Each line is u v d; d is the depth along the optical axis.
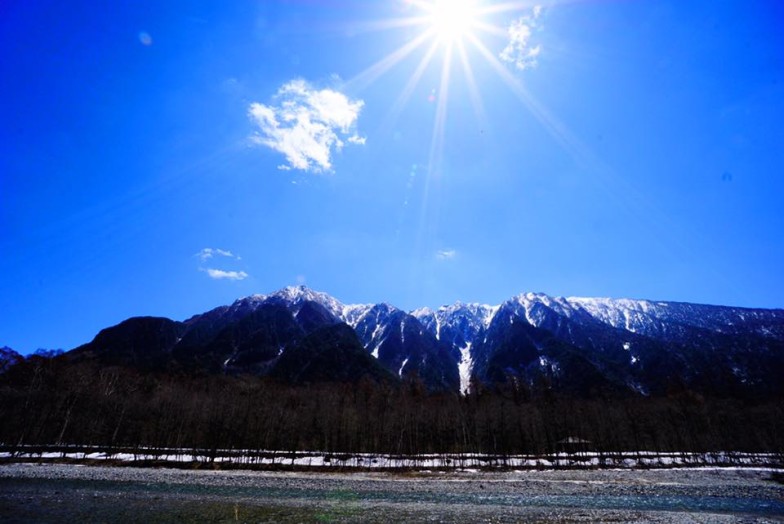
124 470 71.44
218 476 66.94
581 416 122.94
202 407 108.75
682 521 35.06
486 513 38.53
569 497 49.06
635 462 91.56
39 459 78.69
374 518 35.91
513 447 107.06
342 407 123.94
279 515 36.66
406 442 107.44
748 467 86.31
